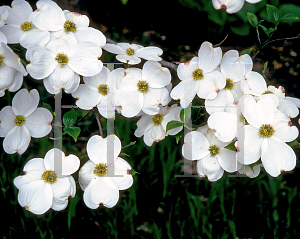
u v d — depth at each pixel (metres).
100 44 1.13
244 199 1.34
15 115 1.15
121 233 1.33
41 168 1.14
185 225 1.34
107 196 1.13
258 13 1.24
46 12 1.12
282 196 1.34
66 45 1.11
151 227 1.34
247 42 1.33
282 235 1.33
